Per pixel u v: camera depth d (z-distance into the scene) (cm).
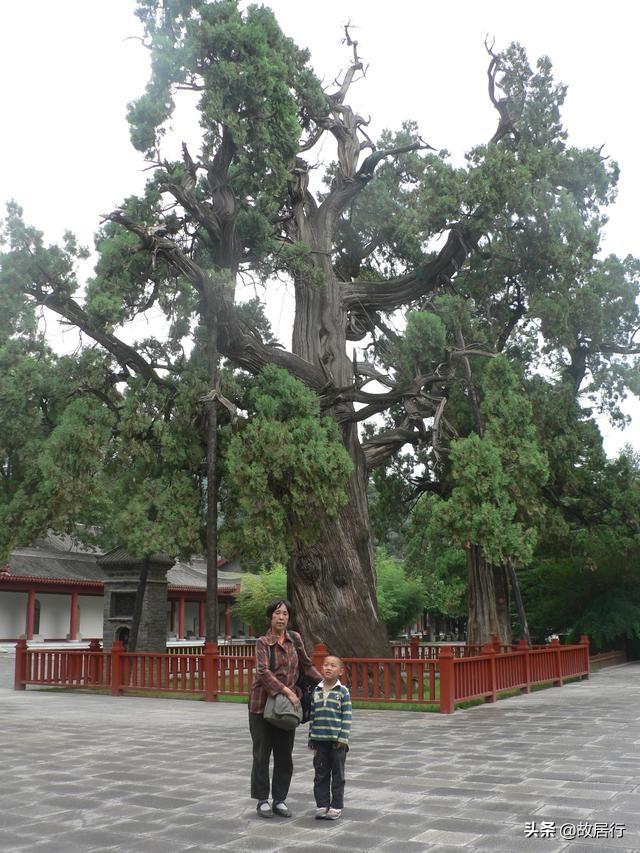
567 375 2672
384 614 4022
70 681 2002
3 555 1891
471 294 2584
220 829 653
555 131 2553
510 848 588
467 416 2533
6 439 1939
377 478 2911
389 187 2562
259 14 1898
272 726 705
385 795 773
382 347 2617
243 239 2017
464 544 2008
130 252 1869
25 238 1942
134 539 1838
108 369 2070
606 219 2530
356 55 2473
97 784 838
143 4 1856
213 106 1736
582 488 2673
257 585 4088
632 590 3247
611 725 1280
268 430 1808
